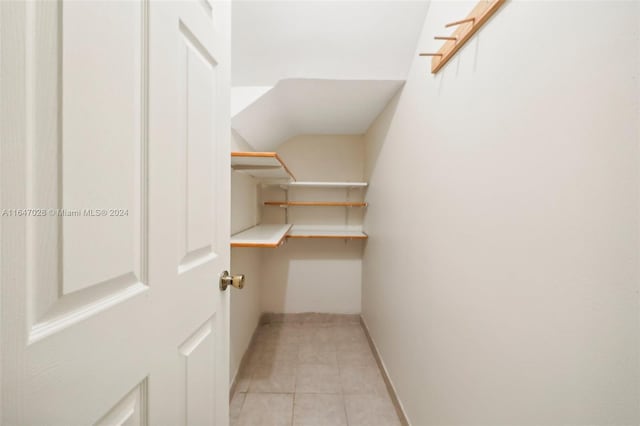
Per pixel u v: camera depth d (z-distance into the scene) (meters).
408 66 1.38
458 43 0.85
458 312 0.87
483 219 0.74
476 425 0.76
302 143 2.59
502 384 0.66
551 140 0.52
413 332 1.26
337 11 1.24
